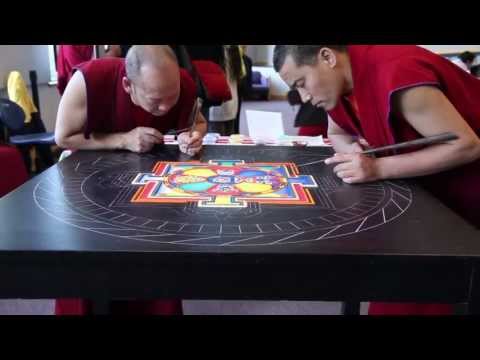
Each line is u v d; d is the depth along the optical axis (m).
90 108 1.33
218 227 0.77
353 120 1.23
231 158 1.29
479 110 1.06
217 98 2.31
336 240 0.72
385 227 0.78
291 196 0.94
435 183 1.12
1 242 0.70
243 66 2.84
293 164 1.23
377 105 1.05
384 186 1.01
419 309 1.13
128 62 1.17
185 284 0.70
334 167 1.17
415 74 0.96
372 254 0.67
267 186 1.01
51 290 0.70
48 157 3.49
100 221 0.79
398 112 1.01
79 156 1.29
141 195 0.94
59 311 1.20
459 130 0.97
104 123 1.38
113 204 0.88
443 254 0.68
